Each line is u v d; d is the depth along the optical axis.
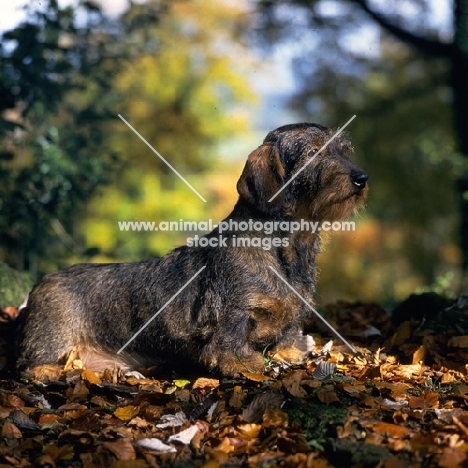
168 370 1.86
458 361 1.83
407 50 6.08
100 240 4.12
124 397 1.68
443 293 2.64
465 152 4.94
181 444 1.48
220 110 5.57
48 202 2.59
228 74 5.58
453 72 4.94
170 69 5.15
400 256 6.67
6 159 2.62
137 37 3.11
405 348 1.90
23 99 2.54
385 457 1.38
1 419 1.56
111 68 2.99
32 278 2.44
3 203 2.56
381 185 6.34
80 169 2.72
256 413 1.54
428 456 1.40
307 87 6.07
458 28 4.56
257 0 5.24
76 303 1.88
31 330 1.87
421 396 1.60
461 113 4.95
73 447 1.48
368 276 6.57
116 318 1.86
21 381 1.79
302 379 1.67
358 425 1.48
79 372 1.78
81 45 2.79
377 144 6.26
